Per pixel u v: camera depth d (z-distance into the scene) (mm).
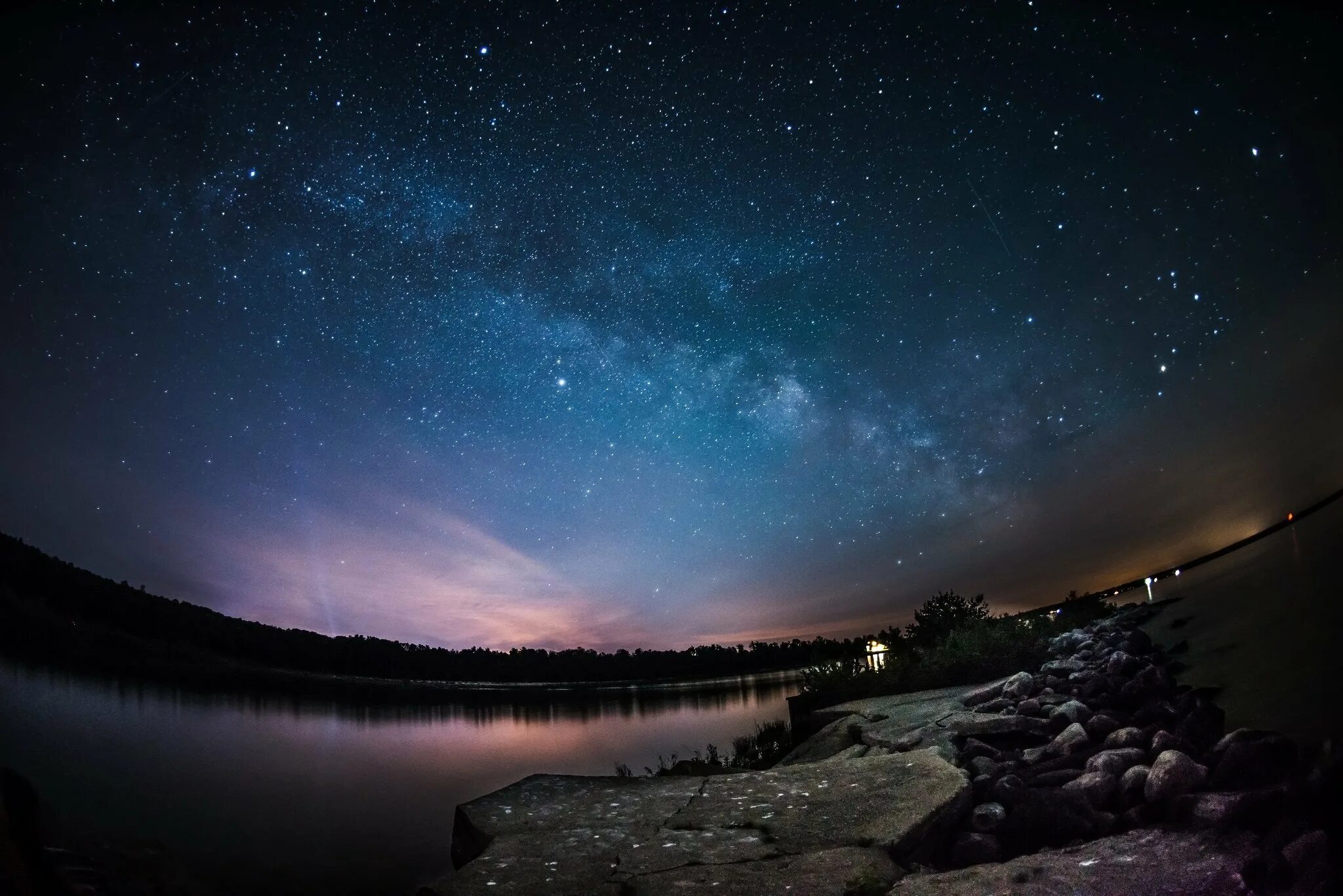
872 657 15062
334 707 23984
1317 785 4121
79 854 6406
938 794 5559
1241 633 8258
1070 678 8453
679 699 30891
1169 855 4148
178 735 14992
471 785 12789
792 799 6125
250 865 7668
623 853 5332
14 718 13867
